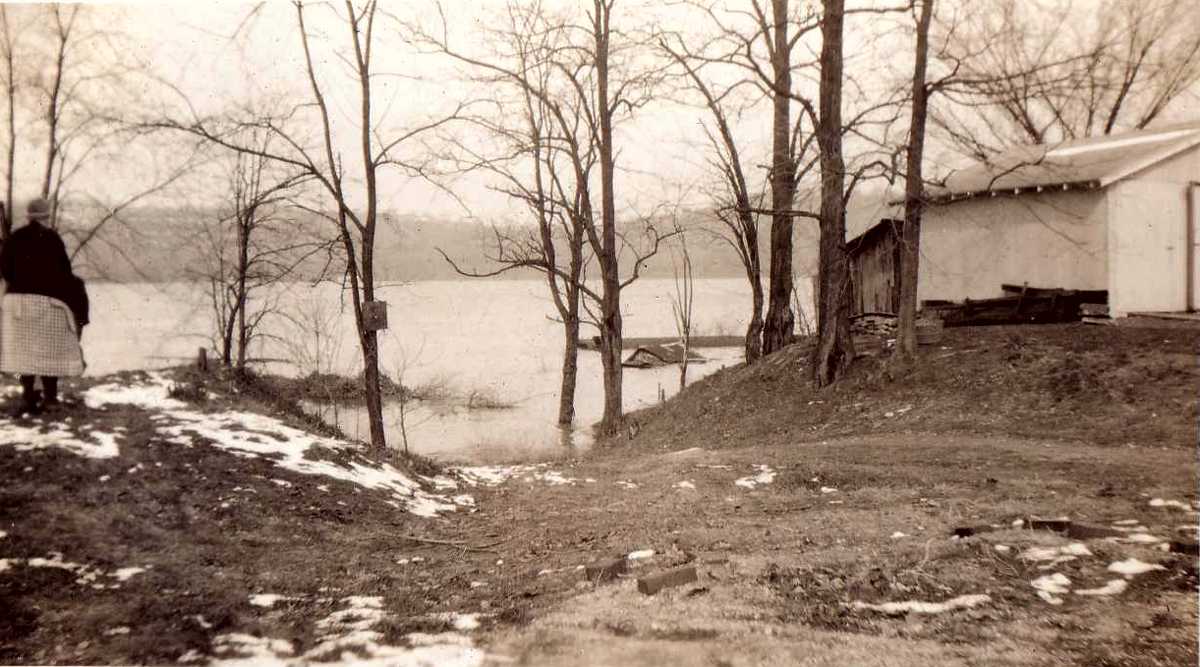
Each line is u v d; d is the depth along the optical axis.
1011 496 10.38
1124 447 13.20
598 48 25.42
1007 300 22.31
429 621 6.40
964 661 5.21
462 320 111.00
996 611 6.17
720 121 26.86
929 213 26.19
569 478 14.75
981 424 15.83
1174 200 21.86
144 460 9.41
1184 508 9.16
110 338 29.25
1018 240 23.39
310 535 8.95
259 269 24.22
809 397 20.62
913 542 8.24
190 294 23.52
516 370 52.53
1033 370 17.66
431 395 38.97
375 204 15.59
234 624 6.12
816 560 7.84
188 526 8.25
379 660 5.49
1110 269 21.09
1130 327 19.95
